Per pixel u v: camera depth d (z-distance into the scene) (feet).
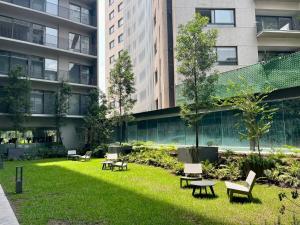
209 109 53.06
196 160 51.21
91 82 115.96
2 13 94.63
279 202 28.96
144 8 122.11
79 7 116.16
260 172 39.91
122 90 85.66
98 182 41.98
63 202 29.81
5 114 87.40
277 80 46.68
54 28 106.93
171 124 73.10
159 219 23.85
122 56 86.38
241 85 50.96
